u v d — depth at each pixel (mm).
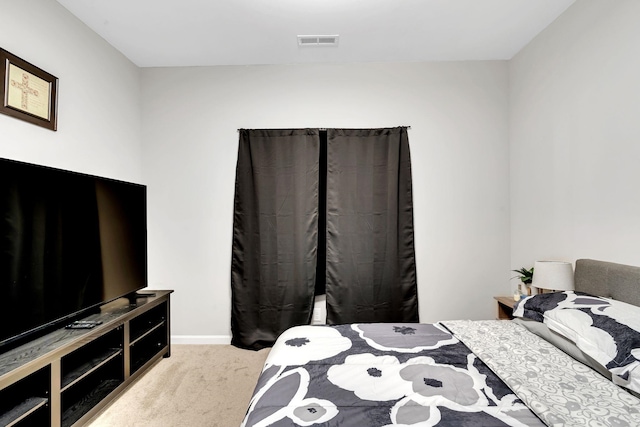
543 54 2506
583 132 2113
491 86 3002
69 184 1905
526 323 1809
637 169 1746
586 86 2082
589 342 1334
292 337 1751
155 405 2006
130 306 2258
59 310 1810
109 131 2643
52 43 2098
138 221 2520
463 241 3004
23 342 1646
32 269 1662
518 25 2447
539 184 2568
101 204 2152
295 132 2971
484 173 3002
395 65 3018
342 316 2941
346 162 2971
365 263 2959
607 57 1918
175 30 2480
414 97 3018
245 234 2975
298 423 1007
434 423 992
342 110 3027
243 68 3045
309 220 2951
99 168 2533
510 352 1476
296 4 2182
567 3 2191
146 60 2938
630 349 1174
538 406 1035
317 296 3039
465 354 1505
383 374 1317
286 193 2965
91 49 2445
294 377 1302
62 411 1755
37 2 1989
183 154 3045
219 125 3037
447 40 2652
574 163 2197
